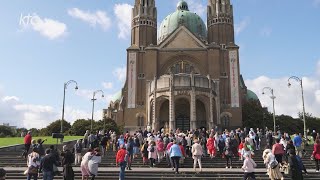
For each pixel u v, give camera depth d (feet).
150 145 92.68
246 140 93.04
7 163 95.91
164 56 275.18
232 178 76.74
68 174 59.77
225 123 260.83
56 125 358.84
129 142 87.92
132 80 273.33
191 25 325.83
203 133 122.83
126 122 264.11
